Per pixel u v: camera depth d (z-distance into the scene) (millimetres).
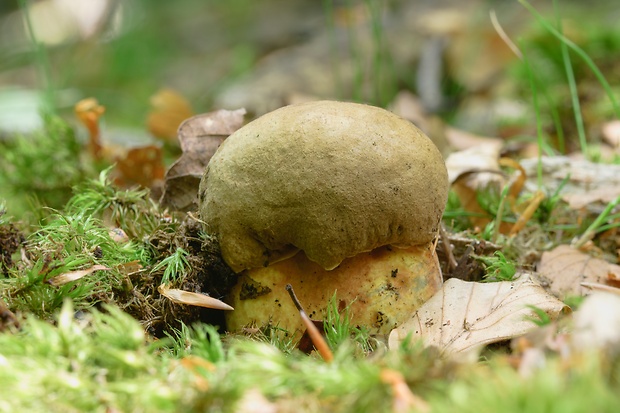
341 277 344
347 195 325
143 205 406
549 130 669
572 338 278
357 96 669
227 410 265
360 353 322
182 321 350
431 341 326
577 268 408
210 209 344
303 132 329
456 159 515
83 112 523
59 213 376
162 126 625
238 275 351
